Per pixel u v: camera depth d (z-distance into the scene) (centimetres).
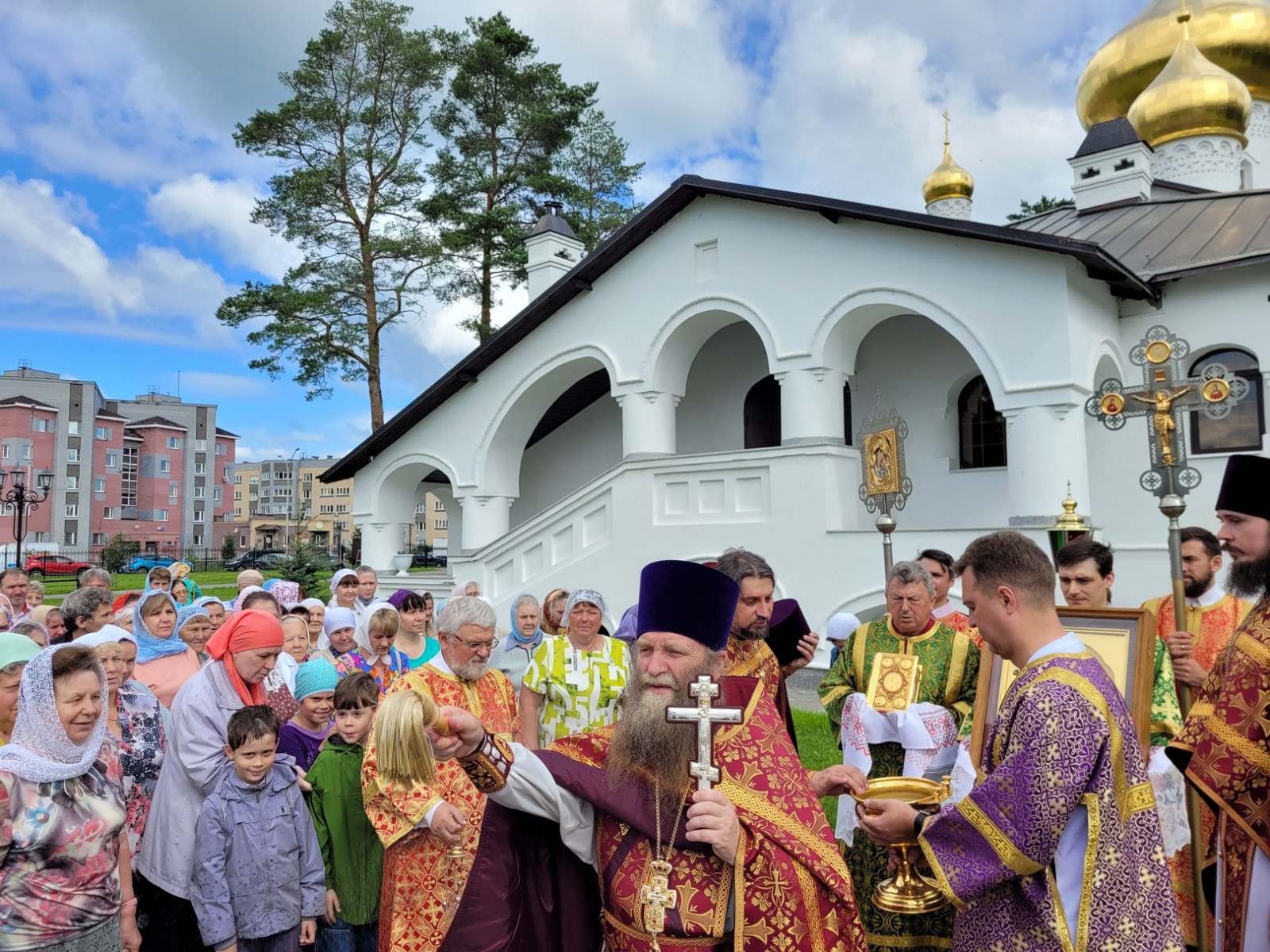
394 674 720
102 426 8481
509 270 2756
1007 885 282
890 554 917
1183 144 1994
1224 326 1298
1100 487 1373
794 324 1438
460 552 1828
